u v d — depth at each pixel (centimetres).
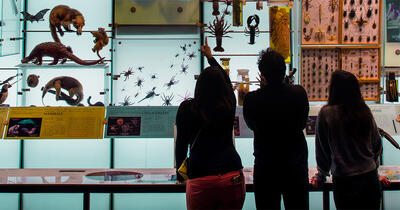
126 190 276
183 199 482
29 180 289
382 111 396
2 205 477
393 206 477
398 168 335
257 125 226
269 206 228
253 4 479
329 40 423
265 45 477
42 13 447
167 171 336
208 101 210
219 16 474
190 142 217
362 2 424
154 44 475
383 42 419
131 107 395
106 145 484
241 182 217
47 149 483
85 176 308
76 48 481
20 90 452
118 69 472
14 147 482
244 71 402
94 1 482
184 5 461
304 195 223
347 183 226
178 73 474
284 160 221
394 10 447
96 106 396
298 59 428
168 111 393
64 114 388
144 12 461
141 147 485
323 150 242
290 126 221
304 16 421
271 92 224
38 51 400
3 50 407
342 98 229
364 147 225
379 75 421
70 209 481
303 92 225
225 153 211
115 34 468
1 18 400
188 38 473
